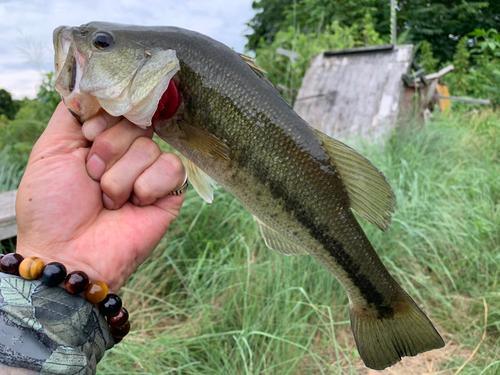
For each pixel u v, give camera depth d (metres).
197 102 0.26
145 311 0.61
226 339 0.54
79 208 0.24
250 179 0.28
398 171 0.87
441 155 1.06
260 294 0.57
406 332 0.32
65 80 0.24
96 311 0.21
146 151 0.24
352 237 0.31
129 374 0.48
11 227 0.65
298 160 0.28
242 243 0.65
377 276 0.32
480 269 0.71
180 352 0.49
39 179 0.23
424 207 0.77
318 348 0.55
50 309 0.19
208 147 0.27
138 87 0.24
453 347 0.56
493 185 0.94
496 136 1.32
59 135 0.25
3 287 0.18
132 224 0.25
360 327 0.33
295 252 0.32
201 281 0.63
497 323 0.55
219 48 0.27
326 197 0.29
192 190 0.78
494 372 0.47
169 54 0.24
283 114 0.28
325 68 1.41
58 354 0.17
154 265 0.66
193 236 0.70
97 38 0.24
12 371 0.16
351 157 0.29
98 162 0.23
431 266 0.69
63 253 0.23
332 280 0.61
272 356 0.51
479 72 2.35
